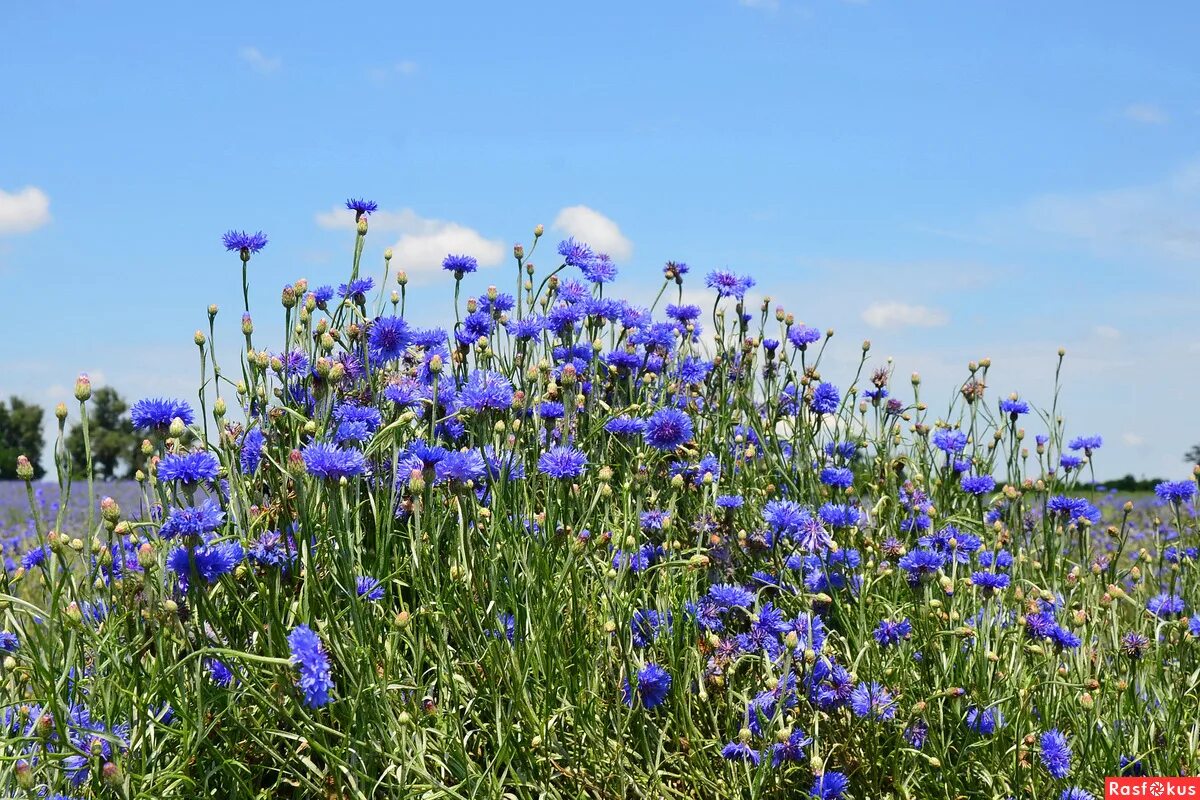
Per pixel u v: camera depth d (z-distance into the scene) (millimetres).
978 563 1952
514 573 1637
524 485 1701
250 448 1706
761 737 1599
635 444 1929
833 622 1771
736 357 2143
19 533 3613
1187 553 2025
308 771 1555
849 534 1819
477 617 1598
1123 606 2018
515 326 1914
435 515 1660
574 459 1683
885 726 1665
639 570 1700
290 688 1498
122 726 1536
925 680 1709
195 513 1470
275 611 1514
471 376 1796
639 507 1724
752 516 1926
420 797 1496
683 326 2115
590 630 1645
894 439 2158
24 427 12867
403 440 1728
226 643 1549
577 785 1578
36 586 1965
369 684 1522
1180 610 1864
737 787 1582
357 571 1611
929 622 1726
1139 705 1747
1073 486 2221
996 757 1637
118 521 1545
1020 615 1767
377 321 1848
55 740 1513
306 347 1795
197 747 1494
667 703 1654
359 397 1818
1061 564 2066
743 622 1734
